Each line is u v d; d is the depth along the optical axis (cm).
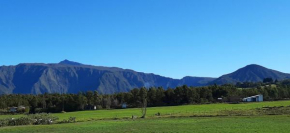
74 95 19675
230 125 6084
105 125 6981
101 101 19888
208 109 11856
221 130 5441
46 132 5962
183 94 19750
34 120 8150
